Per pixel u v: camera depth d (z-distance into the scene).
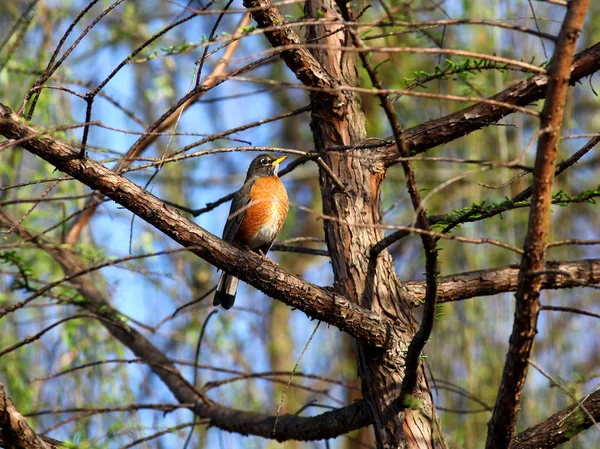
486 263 12.04
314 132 9.01
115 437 9.19
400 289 8.32
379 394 7.81
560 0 5.46
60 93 12.26
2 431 6.39
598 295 12.96
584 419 7.48
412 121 14.37
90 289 11.45
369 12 11.79
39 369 11.73
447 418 11.24
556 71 5.39
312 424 9.23
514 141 13.68
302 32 9.73
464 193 14.41
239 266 7.43
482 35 12.09
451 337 11.82
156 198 7.13
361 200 8.50
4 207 10.30
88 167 6.80
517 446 7.58
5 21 12.99
